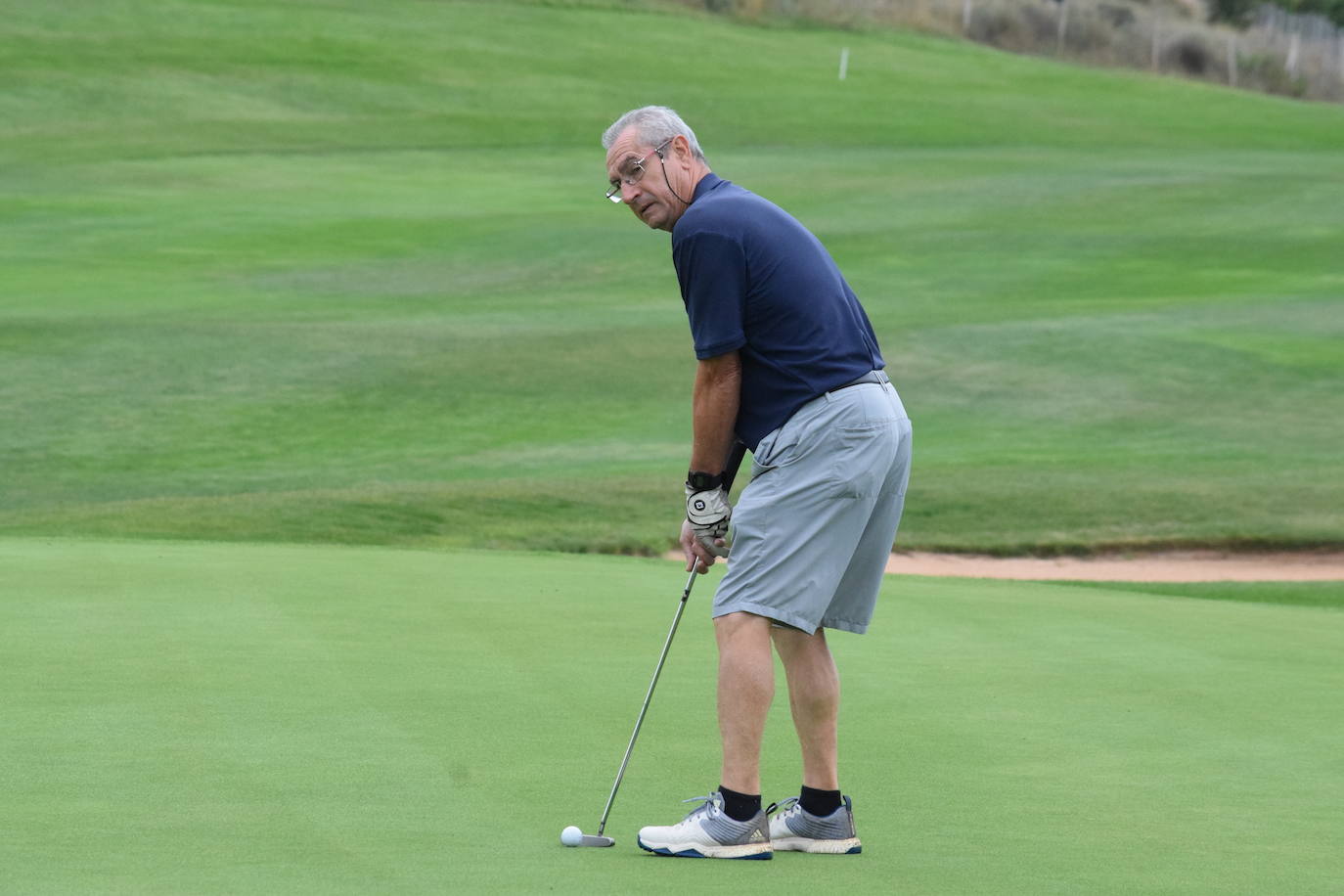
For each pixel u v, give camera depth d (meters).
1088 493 43.62
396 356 63.25
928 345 65.56
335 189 110.94
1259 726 16.64
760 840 11.75
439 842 11.66
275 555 28.25
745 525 12.30
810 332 12.25
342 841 11.58
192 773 13.49
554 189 113.94
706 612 22.94
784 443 12.23
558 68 161.38
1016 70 185.50
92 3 163.50
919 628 22.72
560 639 20.55
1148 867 11.50
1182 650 21.41
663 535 38.88
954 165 123.19
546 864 11.20
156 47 153.62
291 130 132.25
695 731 15.65
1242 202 104.62
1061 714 17.05
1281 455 49.75
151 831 11.70
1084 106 163.75
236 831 11.76
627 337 67.31
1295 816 13.03
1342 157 132.38
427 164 122.88
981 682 18.75
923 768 14.57
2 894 10.09
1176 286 80.88
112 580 24.44
